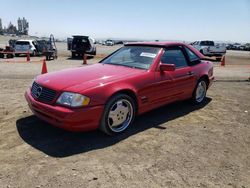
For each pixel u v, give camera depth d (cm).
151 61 537
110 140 454
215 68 1711
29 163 374
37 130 488
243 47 5941
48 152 407
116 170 361
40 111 447
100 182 334
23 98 711
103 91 438
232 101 738
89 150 416
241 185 338
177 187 329
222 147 441
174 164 381
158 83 527
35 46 2612
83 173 352
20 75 1153
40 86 463
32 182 330
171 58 580
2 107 623
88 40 2478
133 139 460
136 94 486
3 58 2295
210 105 687
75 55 2548
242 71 1566
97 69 519
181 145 443
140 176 349
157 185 331
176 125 532
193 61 647
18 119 543
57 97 429
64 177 342
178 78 579
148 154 408
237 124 552
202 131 506
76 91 420
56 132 480
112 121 462
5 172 351
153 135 479
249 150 435
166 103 571
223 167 378
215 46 2581
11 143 435
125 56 580
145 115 587
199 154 414
